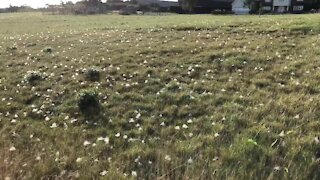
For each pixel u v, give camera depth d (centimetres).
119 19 5672
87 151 784
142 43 1952
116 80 1292
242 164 680
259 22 2397
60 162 729
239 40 1789
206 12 10544
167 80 1248
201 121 900
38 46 2202
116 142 822
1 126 962
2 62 1709
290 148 722
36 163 726
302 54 1408
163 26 2750
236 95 1046
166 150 761
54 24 4775
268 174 652
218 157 714
